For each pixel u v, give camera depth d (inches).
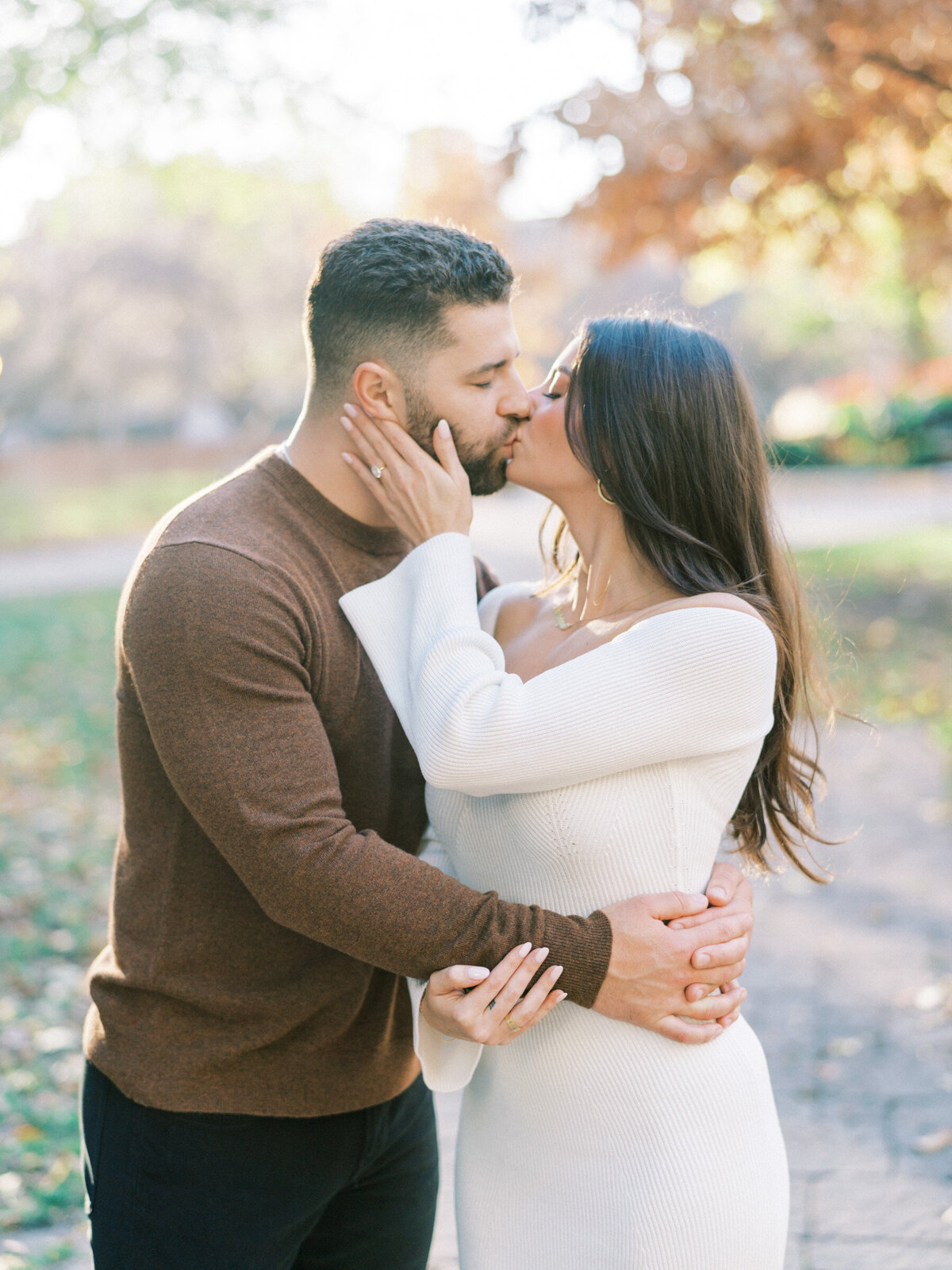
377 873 63.7
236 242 1238.3
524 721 64.4
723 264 533.0
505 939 63.7
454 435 72.9
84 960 189.8
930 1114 133.9
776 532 76.1
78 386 1444.4
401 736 77.2
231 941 69.8
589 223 381.1
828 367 1686.8
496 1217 69.2
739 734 67.2
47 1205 123.2
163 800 70.1
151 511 1102.4
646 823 67.2
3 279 1128.2
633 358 71.4
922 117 367.9
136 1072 69.4
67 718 354.6
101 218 1100.5
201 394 1588.3
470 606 70.2
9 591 647.1
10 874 227.3
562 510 76.4
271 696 64.8
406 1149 79.5
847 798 247.4
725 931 66.8
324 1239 79.3
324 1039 71.6
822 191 388.2
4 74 388.8
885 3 320.8
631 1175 65.4
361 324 70.9
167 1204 69.1
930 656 364.8
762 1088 69.6
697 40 310.2
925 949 175.8
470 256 71.2
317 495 74.4
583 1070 67.0
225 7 393.1
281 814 63.8
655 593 73.1
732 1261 65.4
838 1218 115.6
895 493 927.7
